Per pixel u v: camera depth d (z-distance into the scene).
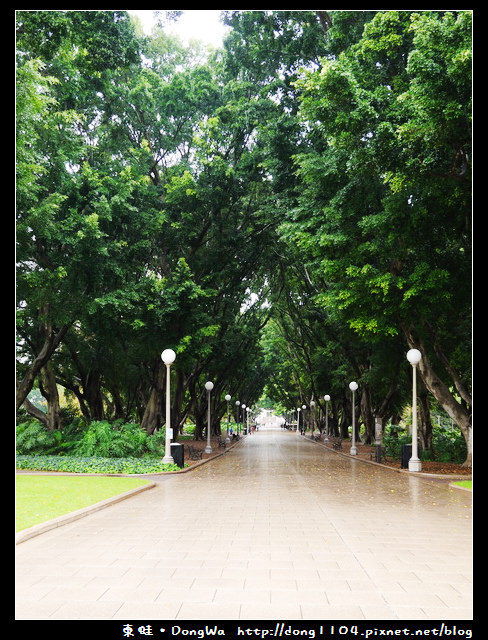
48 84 20.14
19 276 20.17
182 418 35.66
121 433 23.58
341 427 50.81
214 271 27.28
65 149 21.41
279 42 22.48
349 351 34.28
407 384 30.98
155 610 5.00
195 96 25.59
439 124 12.61
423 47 12.63
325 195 19.11
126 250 23.27
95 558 6.98
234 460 26.83
